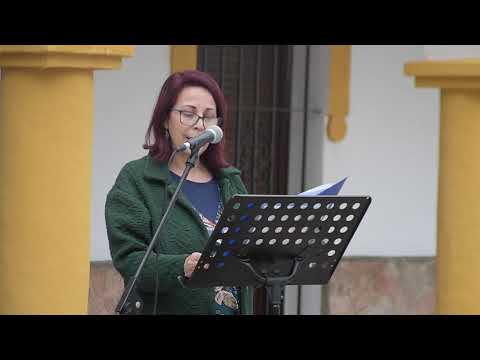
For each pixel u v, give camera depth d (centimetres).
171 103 606
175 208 599
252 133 1134
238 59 1122
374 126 1146
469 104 893
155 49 1043
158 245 591
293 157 1149
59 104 700
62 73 697
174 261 575
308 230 541
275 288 550
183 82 607
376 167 1150
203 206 611
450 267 910
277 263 548
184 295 596
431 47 946
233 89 1123
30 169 702
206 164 618
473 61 870
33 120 700
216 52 1111
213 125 610
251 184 1138
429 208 1171
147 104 1042
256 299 1139
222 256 531
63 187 705
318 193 549
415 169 1167
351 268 1134
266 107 1138
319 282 569
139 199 598
